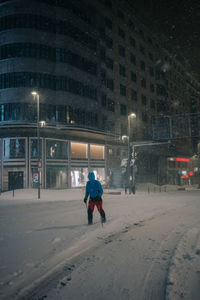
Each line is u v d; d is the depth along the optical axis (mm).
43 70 30234
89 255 4238
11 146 28734
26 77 29266
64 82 31656
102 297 2779
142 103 49281
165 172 54812
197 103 75625
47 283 3152
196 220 8023
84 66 35219
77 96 33156
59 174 30734
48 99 30266
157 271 3512
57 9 32188
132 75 47281
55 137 30562
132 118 45406
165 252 4391
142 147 46406
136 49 49094
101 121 37594
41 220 7914
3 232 6035
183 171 61969
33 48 30016
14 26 29922
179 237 5523
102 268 3646
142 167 47062
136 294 2836
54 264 3789
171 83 61531
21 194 22297
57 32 32000
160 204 13711
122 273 3455
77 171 33156
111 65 42094
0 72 29438
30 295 2846
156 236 5621
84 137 34562
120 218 8141
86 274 3432
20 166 28328
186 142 64312
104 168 37781
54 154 30531
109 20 42531
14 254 4258
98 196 7160
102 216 7215
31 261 3910
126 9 46625
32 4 30453
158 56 56500
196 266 3637
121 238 5418
